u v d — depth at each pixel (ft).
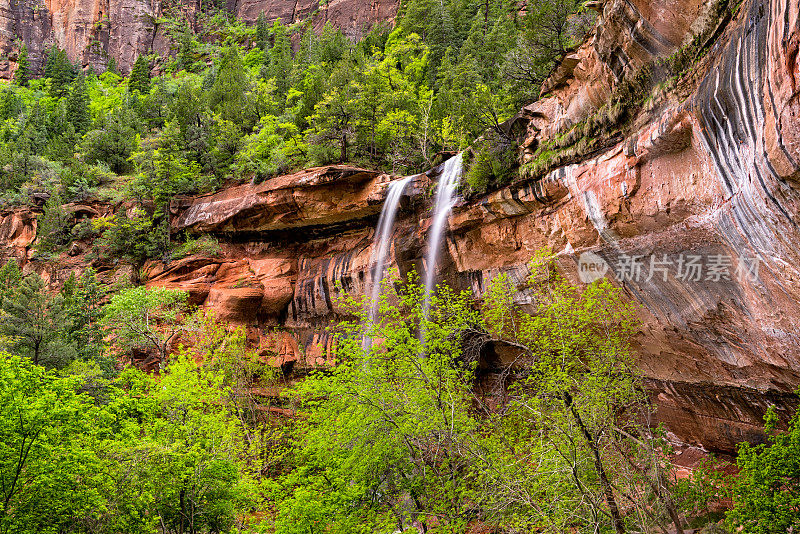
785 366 50.88
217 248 146.00
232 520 57.41
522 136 95.55
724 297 53.36
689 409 69.41
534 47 107.45
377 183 118.52
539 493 45.09
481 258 94.32
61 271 160.76
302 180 125.49
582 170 71.05
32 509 41.86
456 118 119.96
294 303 133.80
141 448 46.80
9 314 109.60
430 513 48.16
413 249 106.83
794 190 37.78
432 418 50.70
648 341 67.87
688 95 53.83
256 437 73.31
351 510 51.21
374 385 53.47
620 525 39.88
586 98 78.74
